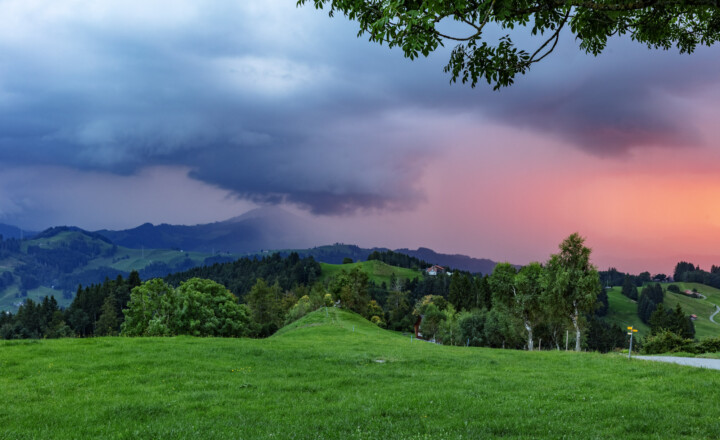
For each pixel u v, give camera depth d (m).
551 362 32.22
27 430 13.26
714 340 61.12
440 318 134.38
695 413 15.34
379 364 29.00
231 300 85.56
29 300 183.62
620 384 21.59
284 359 28.95
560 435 12.69
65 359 24.95
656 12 10.96
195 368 24.25
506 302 81.88
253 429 13.38
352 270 147.50
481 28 9.04
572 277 65.81
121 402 16.91
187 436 12.70
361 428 13.60
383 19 8.80
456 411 15.91
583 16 10.67
